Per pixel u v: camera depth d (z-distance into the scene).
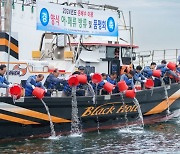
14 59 20.02
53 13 20.64
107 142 18.05
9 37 18.53
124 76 21.86
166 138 19.03
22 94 18.16
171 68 23.69
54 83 20.06
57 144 17.45
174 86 23.92
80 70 20.69
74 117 19.19
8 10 20.78
